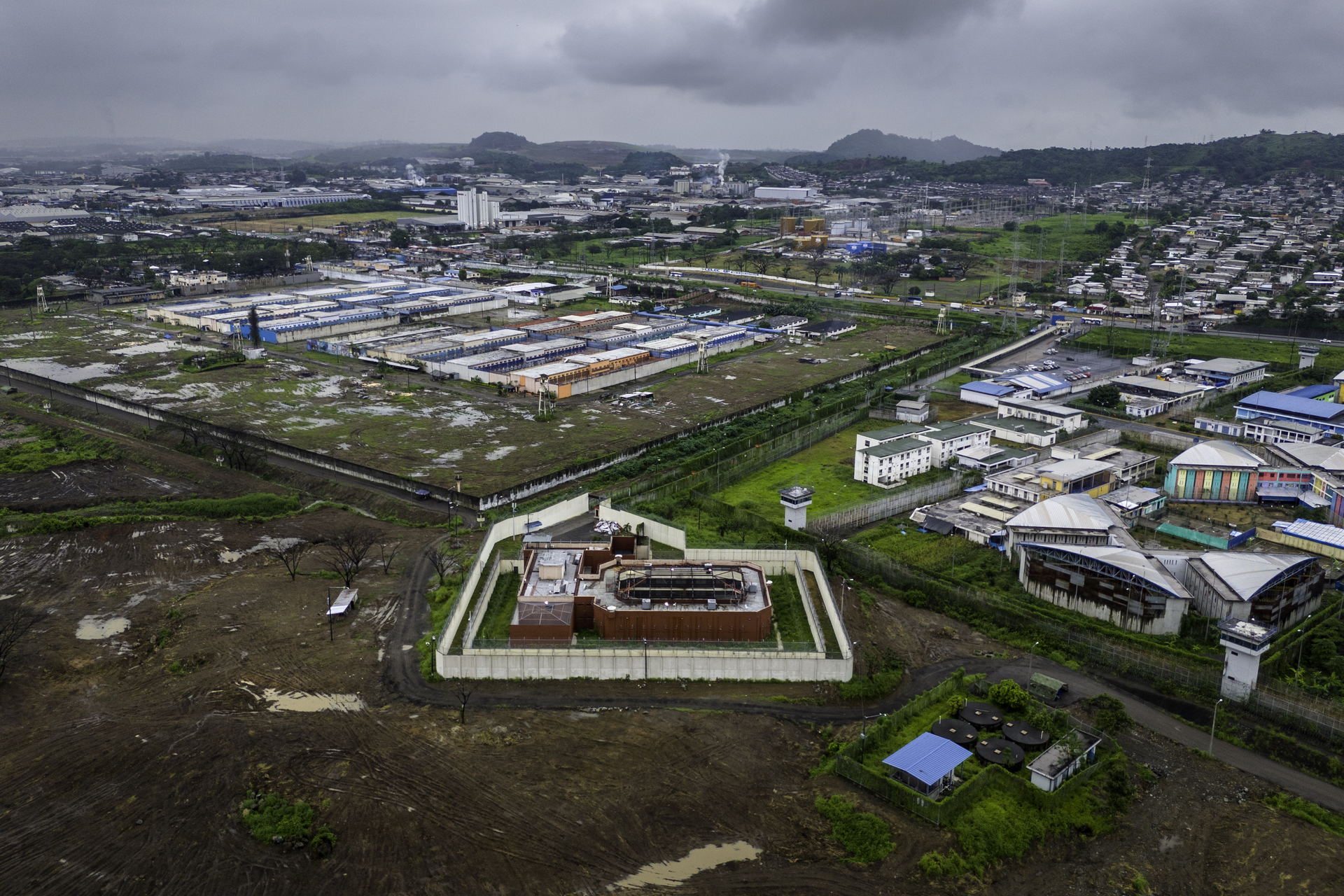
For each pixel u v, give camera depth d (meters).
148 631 101.62
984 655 99.69
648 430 181.00
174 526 130.75
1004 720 86.38
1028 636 102.62
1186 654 96.50
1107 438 174.88
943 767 76.94
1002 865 70.00
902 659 98.38
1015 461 157.12
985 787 77.69
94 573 116.38
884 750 82.50
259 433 173.62
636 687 92.81
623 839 71.44
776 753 82.44
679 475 154.25
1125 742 84.75
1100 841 72.81
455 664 93.12
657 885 67.12
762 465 162.00
